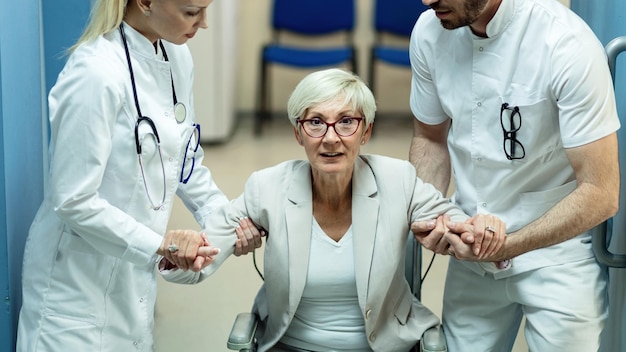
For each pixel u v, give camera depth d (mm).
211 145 6152
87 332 1873
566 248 2094
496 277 2150
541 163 2047
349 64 6977
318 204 2105
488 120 2066
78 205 1739
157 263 2020
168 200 1937
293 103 2016
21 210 2119
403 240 2104
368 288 2059
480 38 2029
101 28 1801
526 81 1987
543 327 2088
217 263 2062
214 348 3273
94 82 1723
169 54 1949
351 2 6590
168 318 3529
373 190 2092
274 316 2131
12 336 2047
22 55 2131
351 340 2123
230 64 6301
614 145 1928
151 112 1857
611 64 2025
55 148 1754
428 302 3656
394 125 6859
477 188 2146
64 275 1861
